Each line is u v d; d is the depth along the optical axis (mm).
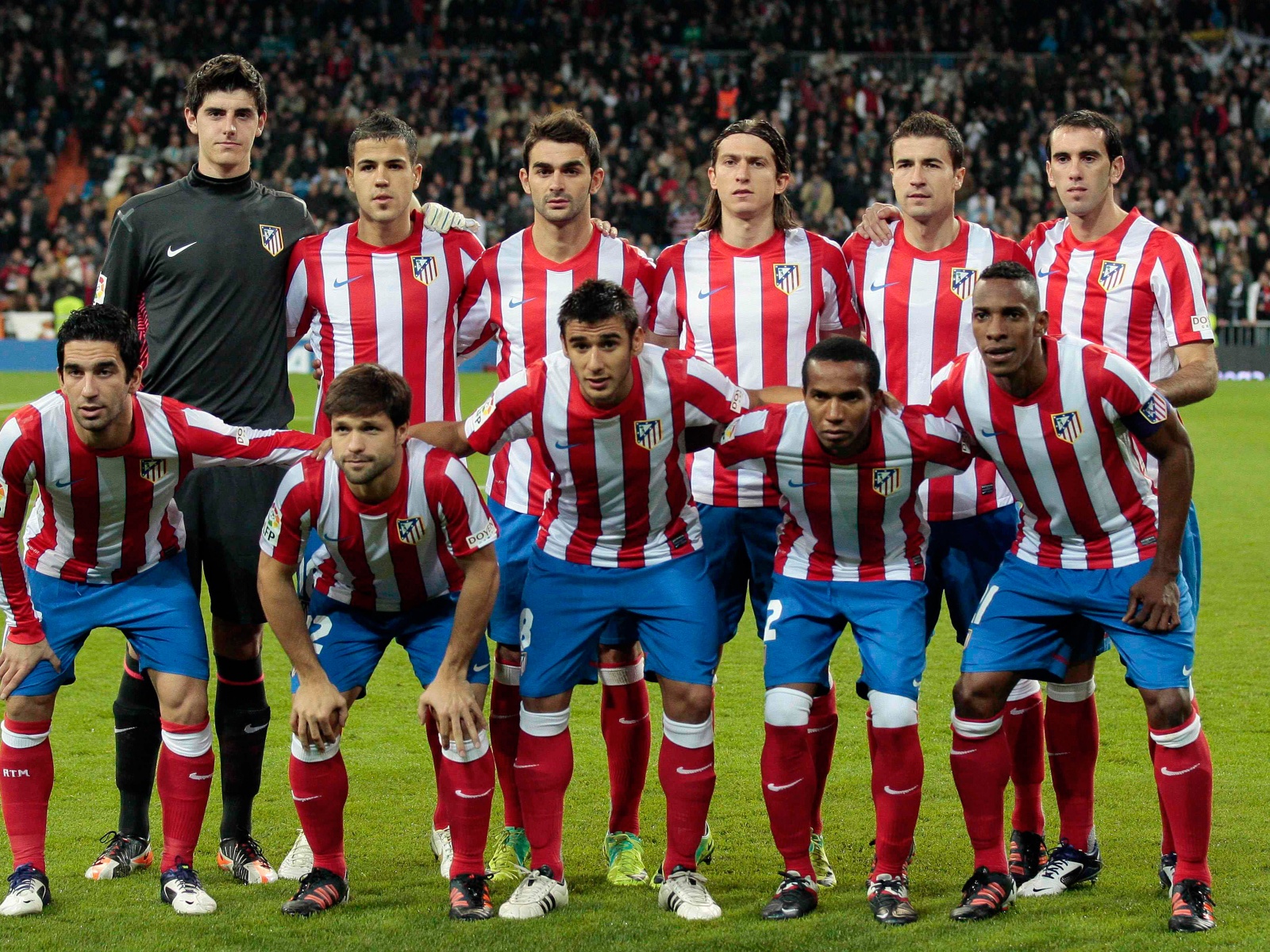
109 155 49062
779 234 8547
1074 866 7562
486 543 7250
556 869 7352
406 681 12391
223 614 8039
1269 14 56906
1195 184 48125
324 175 45031
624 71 51250
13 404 32188
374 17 53062
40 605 7574
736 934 6773
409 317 8555
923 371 8477
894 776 7105
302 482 7086
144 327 8414
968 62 54469
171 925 6930
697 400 7320
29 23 51562
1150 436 7047
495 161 47438
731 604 8477
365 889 7586
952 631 14195
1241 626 14039
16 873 7242
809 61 54594
